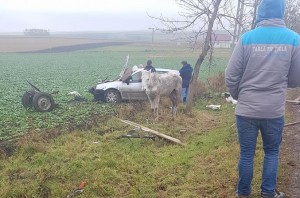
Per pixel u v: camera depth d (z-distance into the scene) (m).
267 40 4.86
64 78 35.88
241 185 5.41
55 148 10.12
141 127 11.74
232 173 6.93
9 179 7.58
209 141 10.17
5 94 22.31
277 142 5.16
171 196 6.46
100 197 6.77
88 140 11.05
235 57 5.00
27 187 6.94
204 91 20.77
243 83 5.04
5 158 9.20
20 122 13.66
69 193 6.91
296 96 19.08
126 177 7.73
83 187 7.10
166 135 10.93
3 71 46.19
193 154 8.97
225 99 19.05
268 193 5.24
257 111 4.91
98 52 95.56
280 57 4.82
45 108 16.11
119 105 17.92
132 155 9.30
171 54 80.94
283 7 4.97
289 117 12.88
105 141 10.88
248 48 4.92
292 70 4.91
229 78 5.07
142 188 6.95
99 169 8.13
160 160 8.76
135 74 19.12
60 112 15.85
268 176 5.21
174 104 15.05
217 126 12.83
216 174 7.19
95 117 14.26
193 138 11.13
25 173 7.83
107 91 18.89
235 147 8.92
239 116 5.09
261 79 4.88
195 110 15.93
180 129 12.17
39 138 10.73
